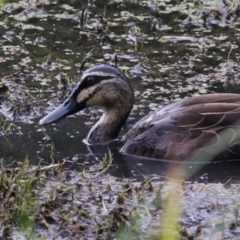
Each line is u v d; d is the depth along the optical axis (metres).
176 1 20.77
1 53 17.94
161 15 19.97
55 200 12.11
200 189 12.80
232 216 12.00
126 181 13.12
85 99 14.84
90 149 14.37
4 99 15.95
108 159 13.96
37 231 11.54
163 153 13.90
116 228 11.55
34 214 11.77
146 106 15.88
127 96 14.84
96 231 11.45
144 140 14.08
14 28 19.12
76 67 17.38
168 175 13.41
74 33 18.95
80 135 14.80
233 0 20.17
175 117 14.04
